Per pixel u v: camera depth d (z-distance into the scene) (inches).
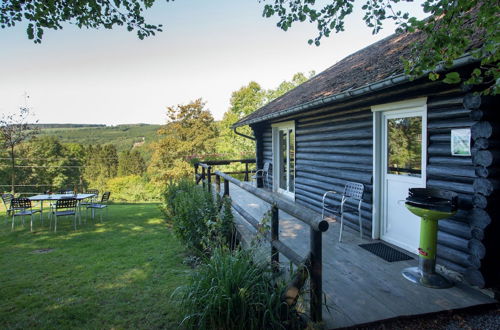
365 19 101.2
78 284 167.8
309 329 89.8
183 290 117.5
